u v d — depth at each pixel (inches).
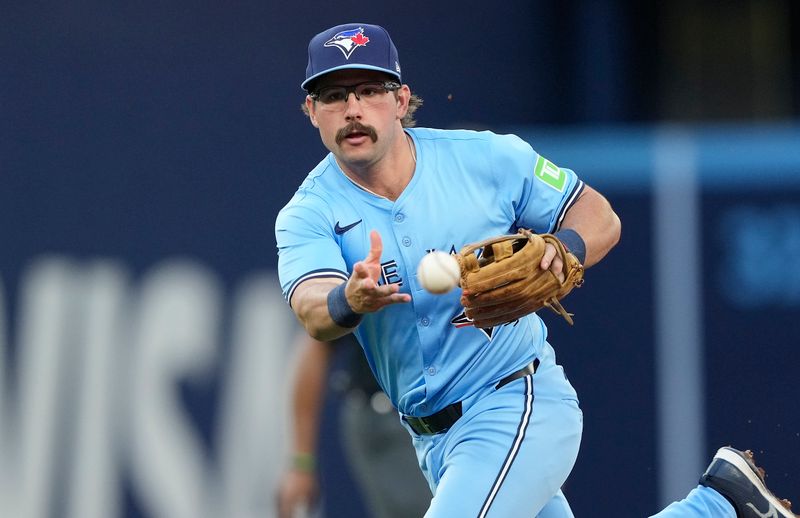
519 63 1389.0
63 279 1144.8
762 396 1096.2
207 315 1137.4
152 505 1116.5
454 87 1368.1
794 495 1087.0
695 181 1109.7
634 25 1478.8
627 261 1109.7
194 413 1124.5
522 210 614.5
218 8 1215.6
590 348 1104.8
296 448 917.8
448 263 526.6
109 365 1131.9
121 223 1150.3
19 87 1175.0
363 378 866.8
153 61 1189.1
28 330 1138.0
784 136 1104.2
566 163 1121.4
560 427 608.4
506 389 609.6
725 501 668.7
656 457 1097.4
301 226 593.6
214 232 1150.3
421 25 1359.5
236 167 1163.3
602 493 1097.4
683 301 1104.8
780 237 1102.4
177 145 1167.0
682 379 1101.1
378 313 603.8
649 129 1407.5
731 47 1517.0
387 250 595.2
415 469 856.3
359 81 577.0
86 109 1173.7
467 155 606.5
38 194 1157.1
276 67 1207.6
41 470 1119.6
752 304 1103.0
